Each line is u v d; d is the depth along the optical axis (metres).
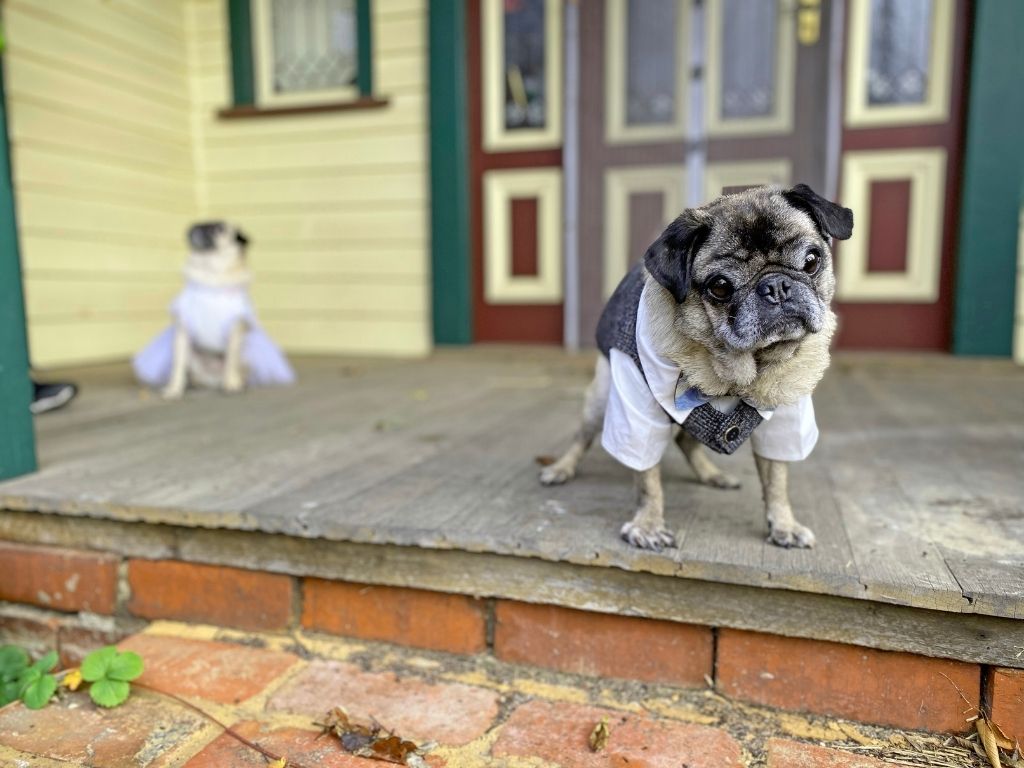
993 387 3.94
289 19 5.71
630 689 1.73
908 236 4.71
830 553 1.67
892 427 3.00
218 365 4.26
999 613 1.45
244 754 1.47
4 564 2.18
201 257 4.00
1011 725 1.50
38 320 4.81
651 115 4.96
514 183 5.34
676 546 1.70
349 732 1.53
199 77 5.96
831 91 4.62
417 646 1.89
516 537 1.75
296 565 1.94
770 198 1.59
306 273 5.91
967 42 4.46
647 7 4.85
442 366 5.06
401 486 2.20
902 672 1.57
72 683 1.70
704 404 1.65
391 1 5.37
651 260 1.54
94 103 5.11
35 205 4.73
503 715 1.62
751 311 1.44
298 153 5.80
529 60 5.20
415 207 5.55
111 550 2.10
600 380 2.07
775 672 1.64
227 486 2.19
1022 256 4.44
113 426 3.13
